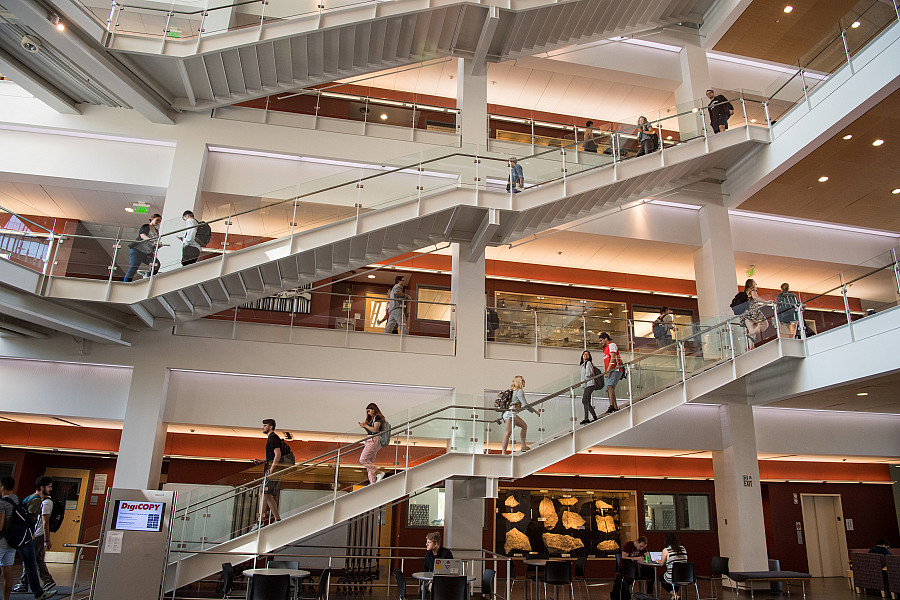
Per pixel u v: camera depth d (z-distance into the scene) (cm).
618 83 1645
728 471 1405
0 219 916
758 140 1391
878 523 1717
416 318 1327
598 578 1521
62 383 1176
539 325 1366
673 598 1088
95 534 886
